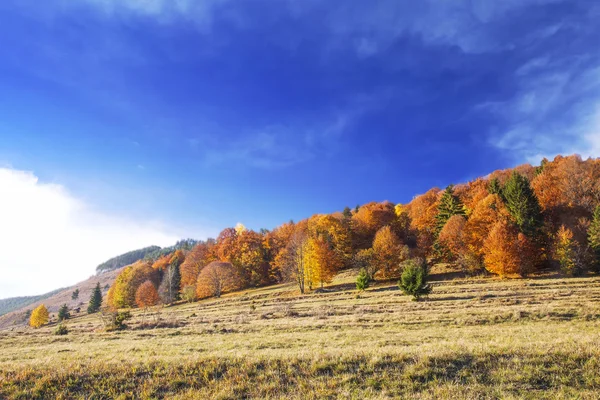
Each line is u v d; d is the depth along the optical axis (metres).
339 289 55.62
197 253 95.38
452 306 29.98
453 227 58.50
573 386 9.16
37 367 11.59
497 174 89.75
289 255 68.88
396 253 59.69
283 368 10.97
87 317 76.19
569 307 24.36
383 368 10.64
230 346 16.31
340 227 80.19
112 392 10.05
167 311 56.28
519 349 11.18
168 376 10.73
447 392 9.06
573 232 49.12
